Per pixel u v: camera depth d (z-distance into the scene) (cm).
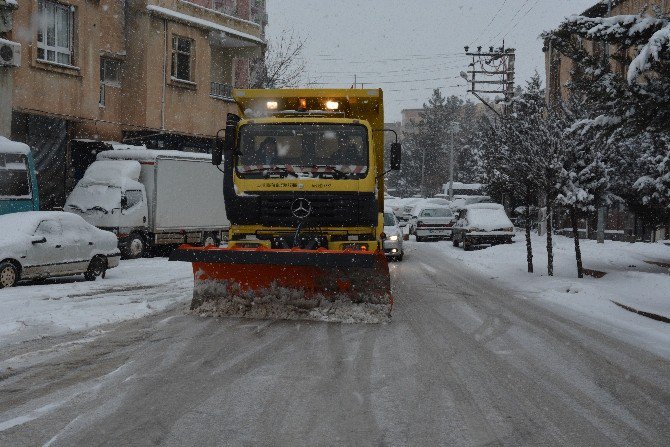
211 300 1054
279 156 1102
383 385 673
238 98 1230
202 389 644
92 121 2641
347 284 1027
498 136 2605
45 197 2492
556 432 546
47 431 522
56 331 923
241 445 500
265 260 953
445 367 755
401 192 9969
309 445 504
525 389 673
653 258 2112
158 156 2300
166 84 2884
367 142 1104
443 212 3625
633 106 1127
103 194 2175
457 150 9125
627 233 3012
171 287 1443
